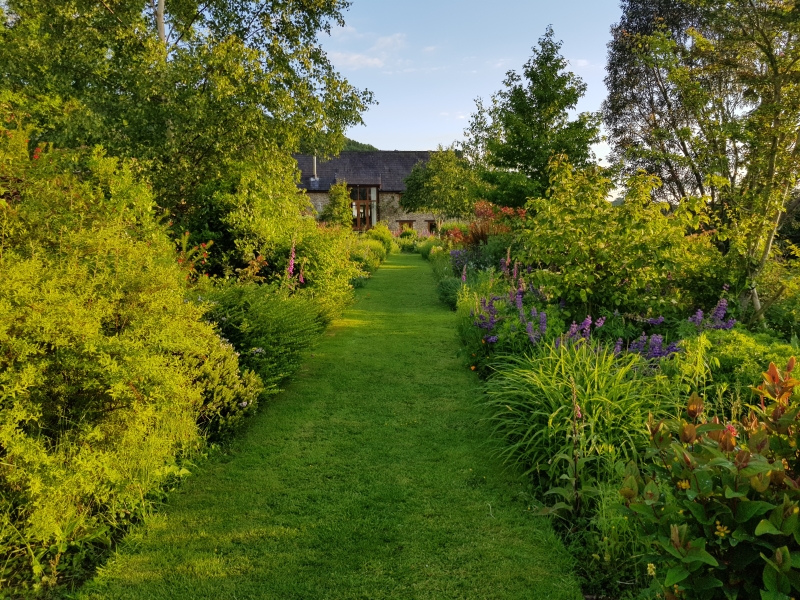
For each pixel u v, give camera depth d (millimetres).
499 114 15617
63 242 3398
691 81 7559
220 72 9922
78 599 2475
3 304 2574
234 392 4371
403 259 27750
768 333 5871
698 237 6680
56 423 2943
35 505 2537
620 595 2529
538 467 3506
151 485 3309
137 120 9617
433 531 3041
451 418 4773
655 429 2076
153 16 11859
